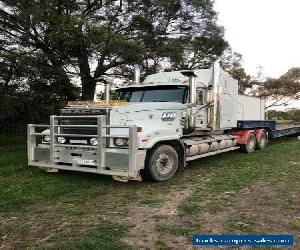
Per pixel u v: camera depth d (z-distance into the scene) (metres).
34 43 13.73
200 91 9.69
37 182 7.76
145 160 7.74
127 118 7.76
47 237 4.61
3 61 11.82
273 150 13.45
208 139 10.27
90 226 5.02
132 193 6.93
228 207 5.90
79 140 7.84
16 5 13.23
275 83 31.64
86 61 14.90
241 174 8.63
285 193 6.78
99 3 16.98
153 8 17.62
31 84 12.68
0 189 7.10
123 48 13.59
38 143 8.76
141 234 4.69
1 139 16.03
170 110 8.63
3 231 4.83
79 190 7.11
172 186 7.50
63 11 14.62
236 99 11.81
